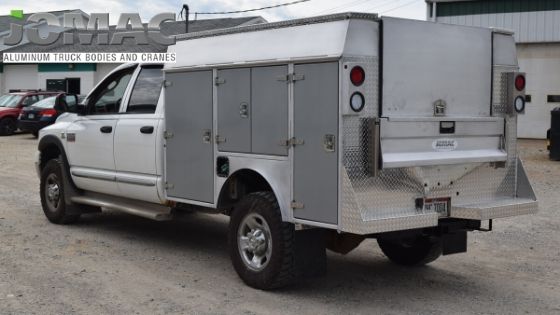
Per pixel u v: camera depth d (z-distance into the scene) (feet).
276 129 19.22
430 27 19.20
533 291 20.85
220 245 26.68
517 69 21.63
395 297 20.01
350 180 17.44
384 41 18.10
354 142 17.60
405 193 18.65
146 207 25.76
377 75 18.07
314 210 18.22
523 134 81.71
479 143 20.54
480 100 20.61
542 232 29.32
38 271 22.30
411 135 18.63
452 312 18.63
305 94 18.29
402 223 17.93
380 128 17.80
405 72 18.63
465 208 19.39
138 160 24.98
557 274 22.88
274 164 19.38
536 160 57.21
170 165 23.54
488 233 29.04
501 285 21.49
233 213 20.83
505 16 78.69
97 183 27.58
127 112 26.02
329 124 17.67
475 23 79.77
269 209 19.43
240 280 21.44
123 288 20.48
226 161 21.12
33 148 68.44
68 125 29.25
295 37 18.69
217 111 21.35
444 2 80.74
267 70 19.43
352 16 17.52
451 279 22.17
